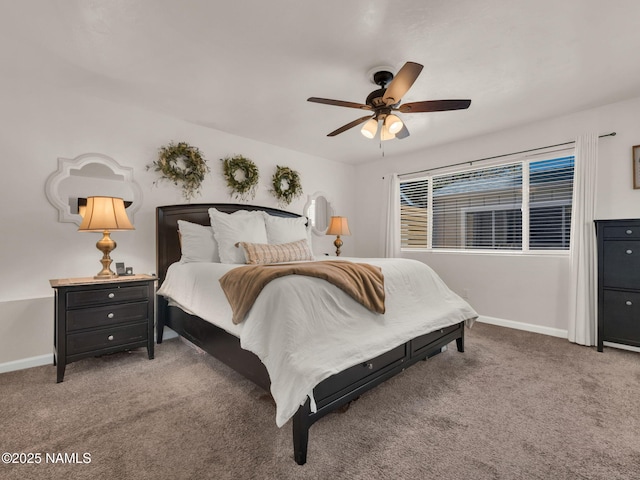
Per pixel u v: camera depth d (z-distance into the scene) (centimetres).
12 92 241
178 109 304
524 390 202
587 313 291
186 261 292
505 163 363
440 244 428
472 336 319
